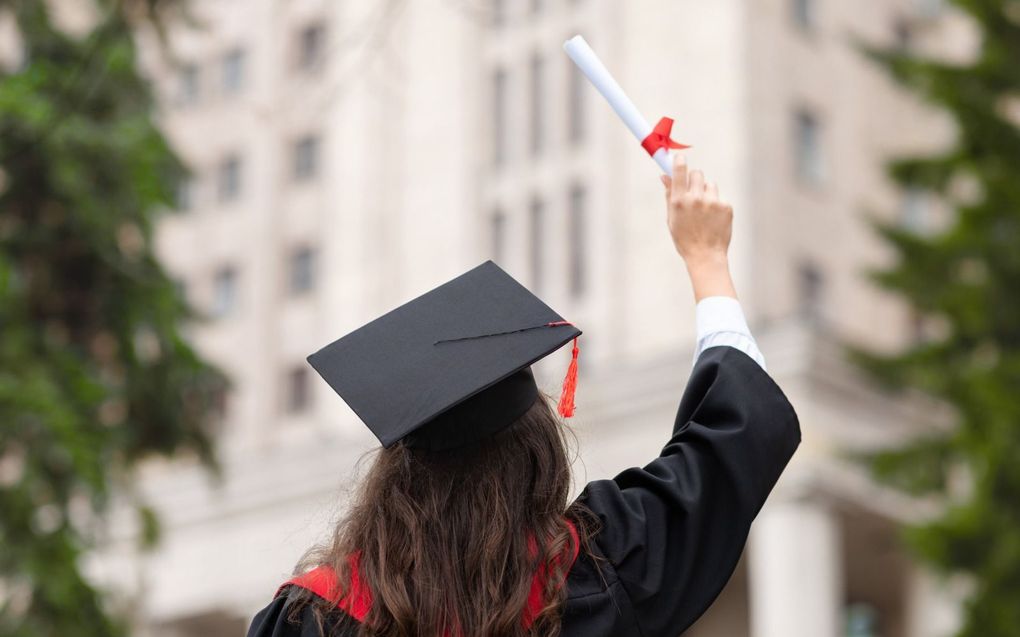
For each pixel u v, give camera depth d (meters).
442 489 3.98
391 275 45.22
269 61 47.72
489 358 4.12
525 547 3.92
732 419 4.12
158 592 44.09
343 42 16.36
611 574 3.91
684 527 3.99
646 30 42.31
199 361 21.50
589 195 42.56
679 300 40.41
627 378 38.19
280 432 46.22
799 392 37.78
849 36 26.25
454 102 45.06
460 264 44.09
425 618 3.85
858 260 41.88
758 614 38.84
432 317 4.27
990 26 25.38
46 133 17.97
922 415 39.31
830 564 38.41
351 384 4.14
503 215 44.09
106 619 19.17
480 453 4.04
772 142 40.97
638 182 41.78
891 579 43.91
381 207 45.72
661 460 4.12
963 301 25.05
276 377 46.69
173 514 44.34
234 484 43.62
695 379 4.22
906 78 25.75
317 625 3.88
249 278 47.47
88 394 20.02
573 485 4.13
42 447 18.95
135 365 21.08
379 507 3.99
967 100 25.05
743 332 4.30
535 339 4.16
